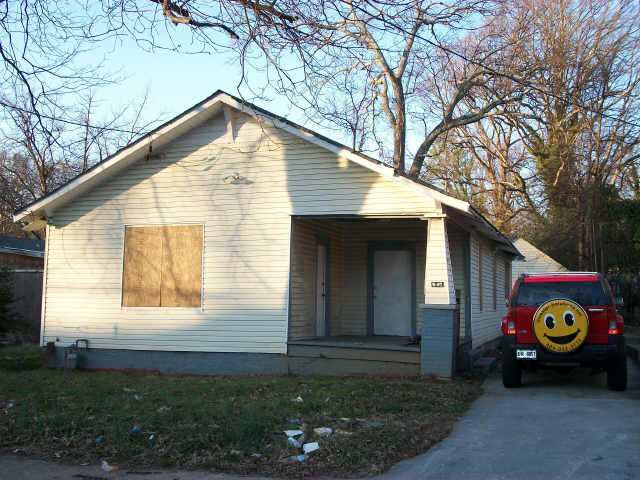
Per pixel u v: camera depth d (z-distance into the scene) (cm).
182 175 1335
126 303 1348
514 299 1057
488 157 3481
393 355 1162
